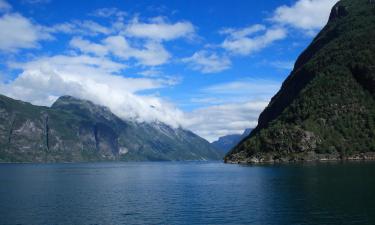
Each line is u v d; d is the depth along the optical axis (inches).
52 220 2977.4
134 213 3211.1
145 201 3887.8
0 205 3708.2
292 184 4687.5
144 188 5265.8
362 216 2765.7
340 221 2655.0
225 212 3120.1
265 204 3388.3
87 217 3075.8
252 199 3718.0
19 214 3218.5
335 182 4591.5
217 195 4160.9
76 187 5561.0
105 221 2925.7
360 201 3294.8
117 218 3021.7
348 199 3408.0
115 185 5885.8
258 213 3016.7
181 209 3336.6
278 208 3169.3
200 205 3508.9
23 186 5792.3
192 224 2755.9
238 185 5064.0
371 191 3794.3
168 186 5506.9
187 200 3868.1
